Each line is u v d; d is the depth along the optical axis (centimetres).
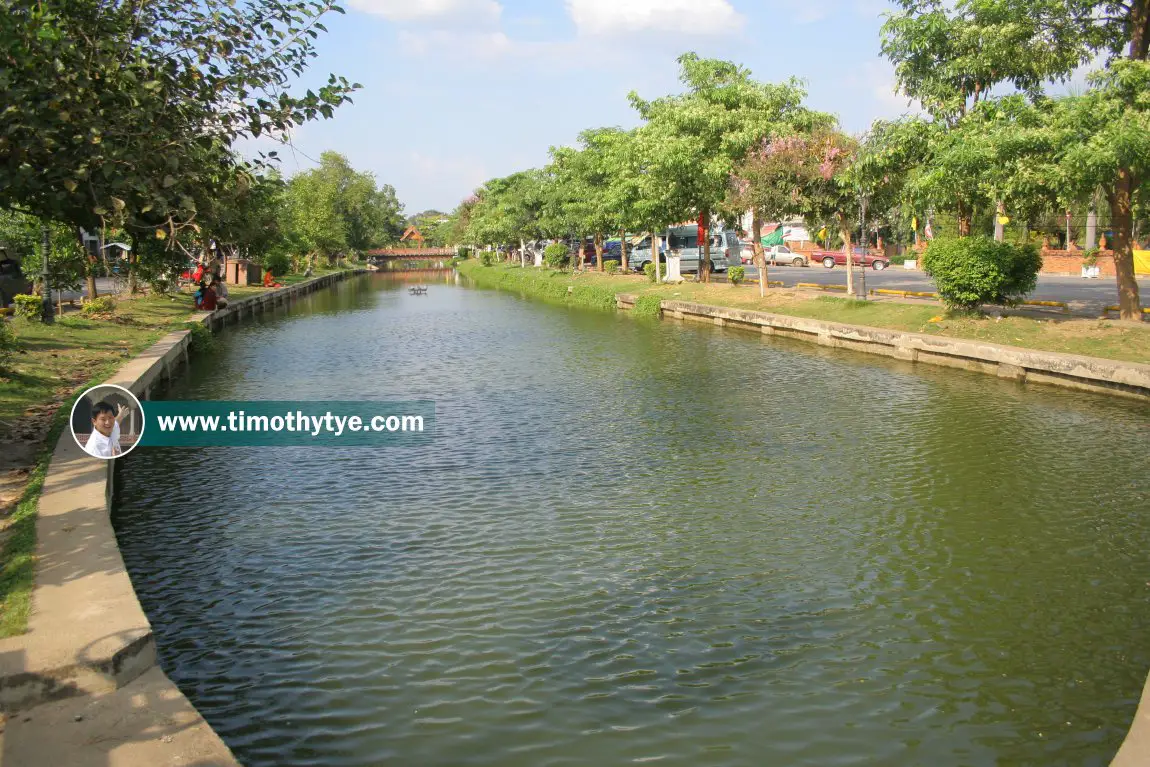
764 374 1845
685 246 5144
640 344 2431
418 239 16988
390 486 1079
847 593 750
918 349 1936
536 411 1515
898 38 1970
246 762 521
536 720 563
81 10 744
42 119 680
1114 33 1806
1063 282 3294
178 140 732
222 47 777
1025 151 1603
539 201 6438
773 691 598
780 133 2864
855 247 6406
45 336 1950
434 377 1911
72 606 539
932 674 620
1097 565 802
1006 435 1261
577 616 711
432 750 533
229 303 3419
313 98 802
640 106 3725
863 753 531
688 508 974
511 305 4197
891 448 1210
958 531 890
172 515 977
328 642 670
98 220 735
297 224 6875
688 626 691
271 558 844
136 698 472
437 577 792
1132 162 1484
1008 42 1808
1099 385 1527
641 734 548
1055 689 602
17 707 464
